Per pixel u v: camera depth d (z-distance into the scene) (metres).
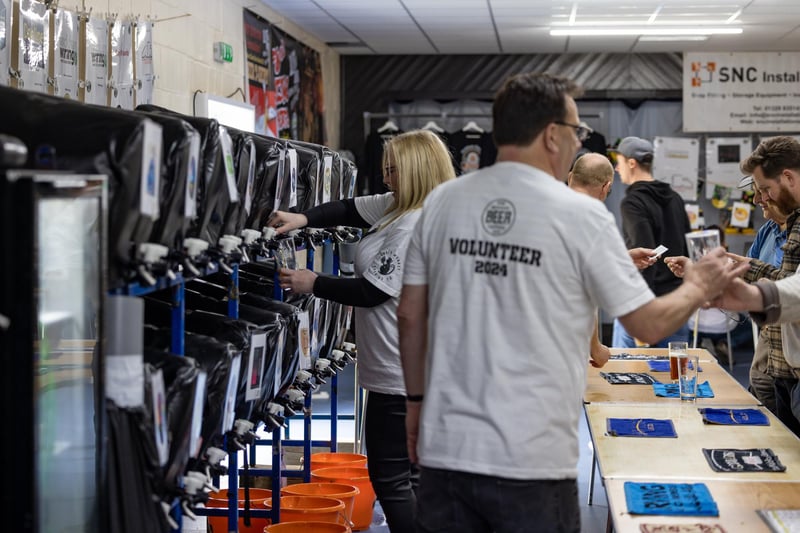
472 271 2.18
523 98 2.18
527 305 2.12
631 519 2.26
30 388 1.73
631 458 2.81
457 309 2.20
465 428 2.14
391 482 3.33
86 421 2.16
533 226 2.12
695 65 10.44
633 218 6.02
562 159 2.22
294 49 8.74
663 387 3.82
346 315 4.46
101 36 4.37
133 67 4.68
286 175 3.49
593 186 4.65
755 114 10.42
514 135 2.20
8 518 1.77
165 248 2.21
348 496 4.25
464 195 2.23
